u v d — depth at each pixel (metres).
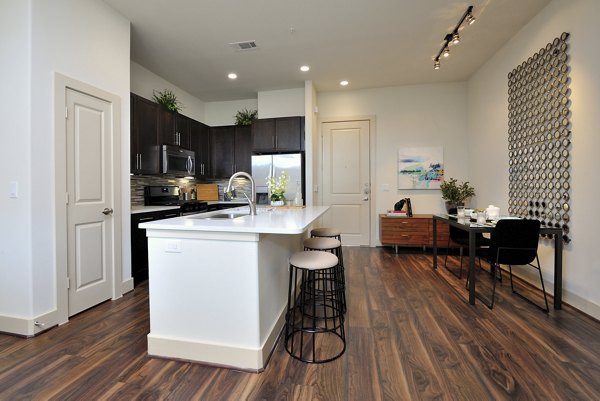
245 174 2.18
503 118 3.46
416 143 4.76
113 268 2.63
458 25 2.92
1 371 1.57
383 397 1.37
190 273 1.69
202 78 4.34
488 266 3.65
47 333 2.00
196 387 1.45
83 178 2.34
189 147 4.51
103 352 1.77
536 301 2.53
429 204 4.75
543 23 2.71
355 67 4.00
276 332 1.92
